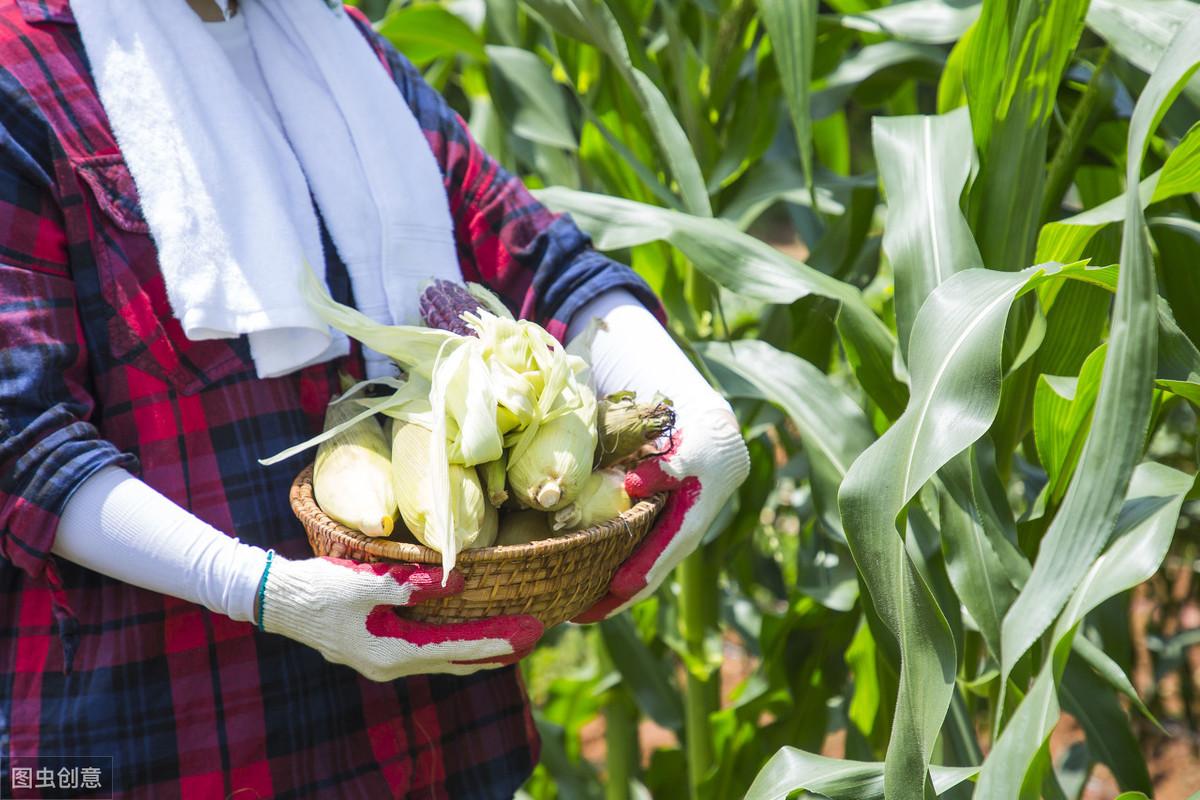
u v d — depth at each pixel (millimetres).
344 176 1217
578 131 1923
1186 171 1206
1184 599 2301
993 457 1312
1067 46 1276
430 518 963
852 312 1415
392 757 1230
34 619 1117
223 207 1098
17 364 1006
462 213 1329
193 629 1124
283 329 1134
